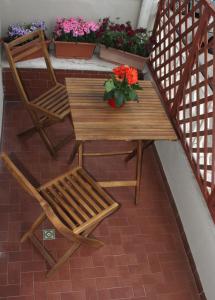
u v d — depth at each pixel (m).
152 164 3.46
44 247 2.63
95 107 2.66
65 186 2.48
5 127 3.51
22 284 2.41
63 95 3.17
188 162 2.84
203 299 2.51
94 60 3.83
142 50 3.64
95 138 2.43
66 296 2.41
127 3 3.69
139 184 2.98
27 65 3.56
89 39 3.64
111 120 2.58
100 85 2.88
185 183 2.86
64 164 3.28
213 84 2.35
